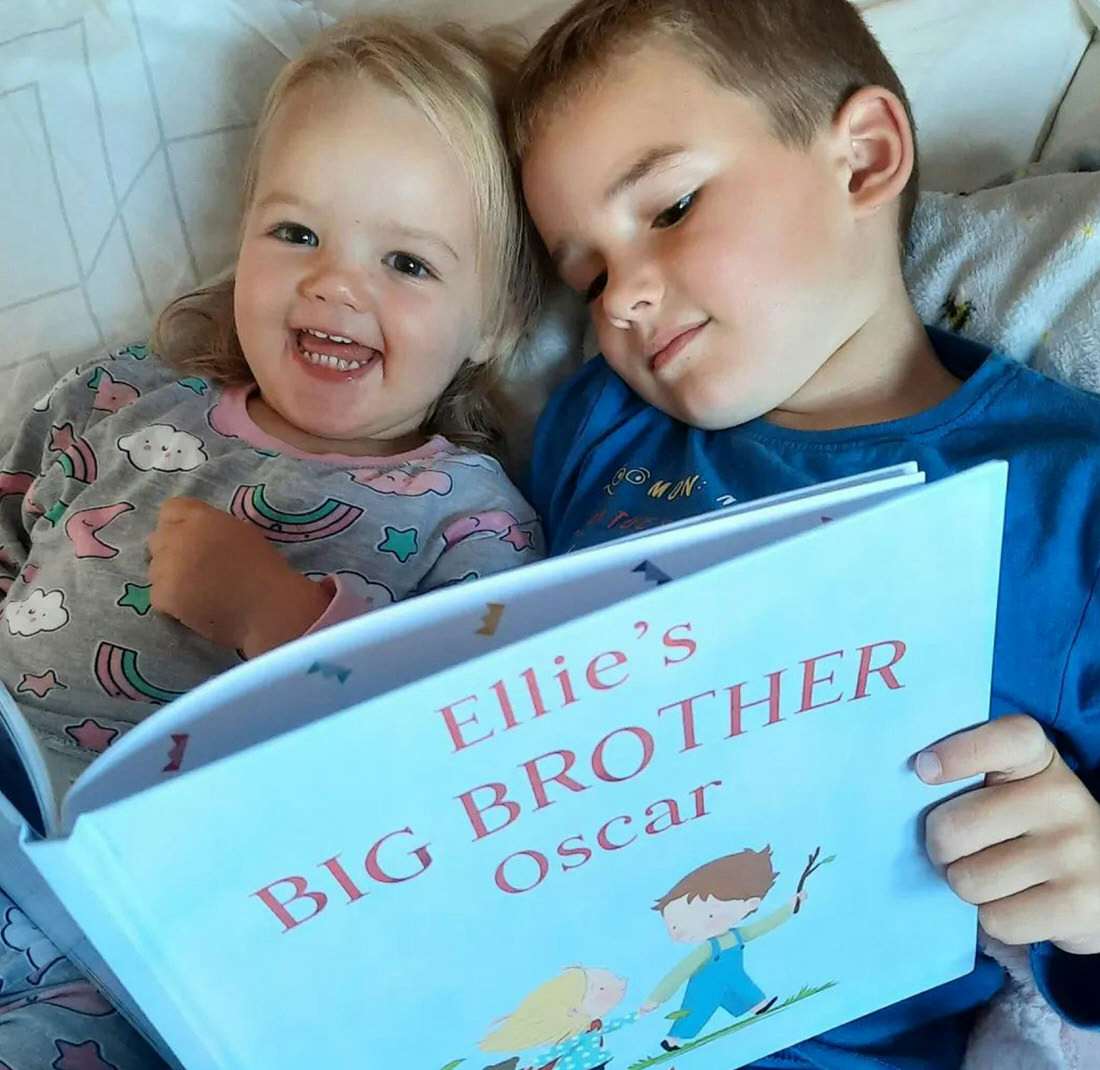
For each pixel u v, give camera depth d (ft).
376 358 2.74
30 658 2.41
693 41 2.28
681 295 2.28
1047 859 1.72
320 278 2.62
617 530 2.51
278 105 2.74
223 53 3.14
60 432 2.94
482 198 2.75
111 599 2.44
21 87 3.13
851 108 2.40
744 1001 1.78
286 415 2.80
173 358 3.04
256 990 1.35
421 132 2.64
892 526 1.29
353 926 1.35
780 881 1.64
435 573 2.58
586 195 2.34
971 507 1.31
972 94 2.96
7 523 2.91
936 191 2.97
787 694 1.40
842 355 2.46
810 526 1.37
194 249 3.19
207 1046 1.36
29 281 3.21
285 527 2.56
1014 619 2.11
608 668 1.25
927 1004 2.21
